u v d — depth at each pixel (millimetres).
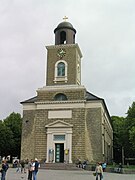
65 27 54906
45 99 51062
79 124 48375
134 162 81375
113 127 88750
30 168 24109
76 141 47656
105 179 28219
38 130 49812
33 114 50938
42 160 48125
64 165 44531
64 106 49719
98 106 48625
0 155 73000
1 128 71125
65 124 48625
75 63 53188
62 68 53500
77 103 49312
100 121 47906
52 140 48625
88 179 27531
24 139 50000
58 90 50938
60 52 54125
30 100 52531
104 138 53156
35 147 49094
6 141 71000
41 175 31406
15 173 35062
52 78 53281
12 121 75938
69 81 52312
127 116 63000
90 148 47062
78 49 55375
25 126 50688
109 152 67625
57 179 26766
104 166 42062
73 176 31000
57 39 54875
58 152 48406
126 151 77125
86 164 44062
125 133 62906
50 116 49906
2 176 21891
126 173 38688
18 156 74188
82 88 50000
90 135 47656
